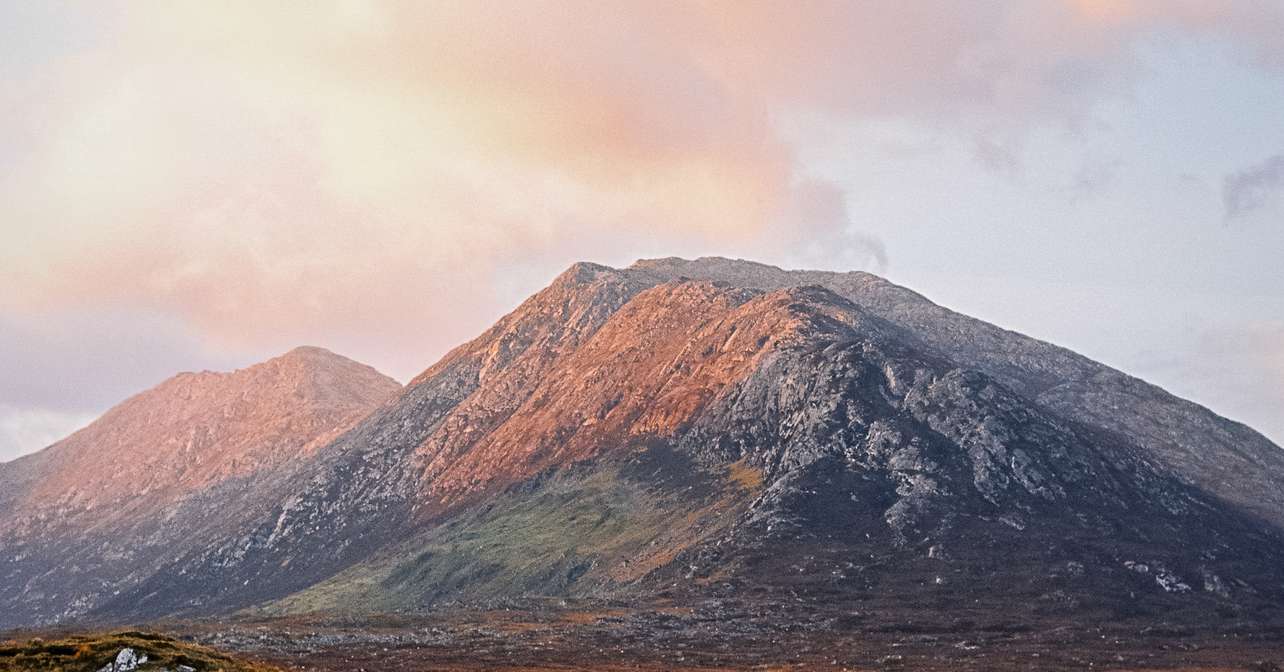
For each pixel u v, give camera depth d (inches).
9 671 4589.1
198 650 5295.3
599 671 7460.6
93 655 4771.2
